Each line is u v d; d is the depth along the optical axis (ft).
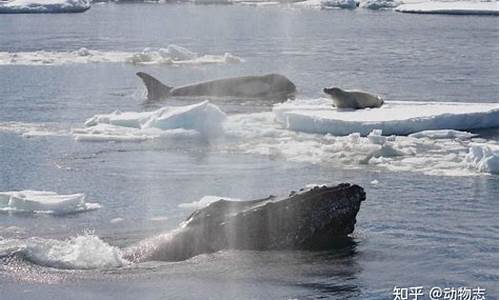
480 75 454.81
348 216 163.94
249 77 404.57
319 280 146.41
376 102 330.13
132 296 139.74
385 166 246.68
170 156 264.11
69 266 153.38
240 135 293.64
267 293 140.56
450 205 201.16
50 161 258.16
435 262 156.35
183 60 555.28
